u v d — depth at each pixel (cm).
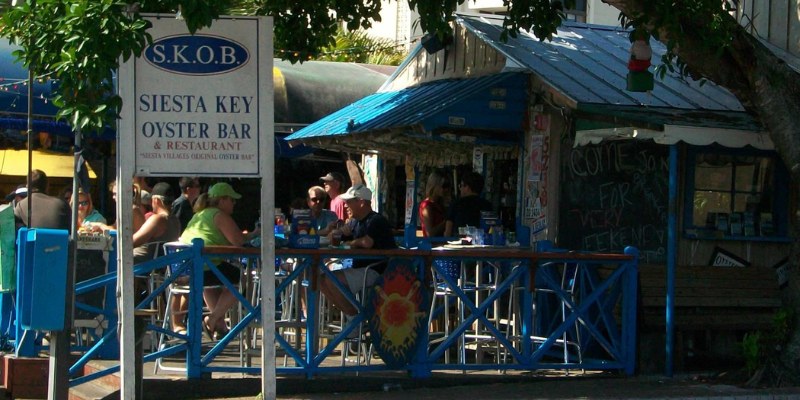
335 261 934
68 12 651
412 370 893
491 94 1065
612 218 1083
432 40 1230
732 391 868
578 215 1068
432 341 979
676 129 896
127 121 685
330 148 1405
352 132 1138
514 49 1123
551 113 1062
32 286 643
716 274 1022
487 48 1171
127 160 684
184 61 692
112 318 909
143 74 687
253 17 698
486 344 973
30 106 882
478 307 904
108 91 680
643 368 962
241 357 877
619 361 954
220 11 683
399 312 878
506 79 1074
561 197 1062
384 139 1209
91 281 827
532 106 1077
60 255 646
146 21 662
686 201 1083
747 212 1113
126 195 684
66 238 649
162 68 689
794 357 898
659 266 991
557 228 1056
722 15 882
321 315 954
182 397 832
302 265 856
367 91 1750
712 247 1092
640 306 969
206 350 944
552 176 1059
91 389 861
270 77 701
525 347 917
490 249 937
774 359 905
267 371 711
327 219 1214
